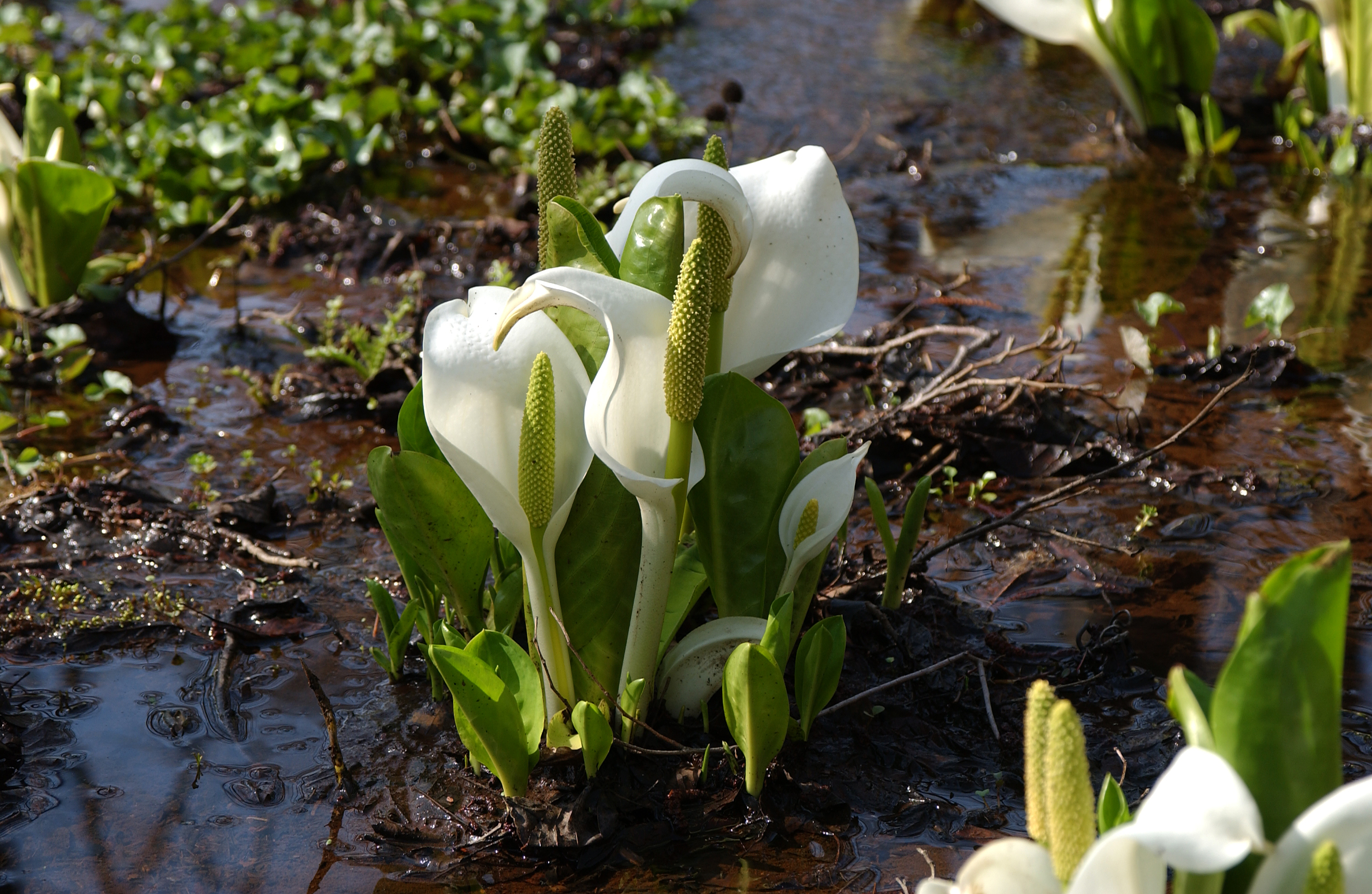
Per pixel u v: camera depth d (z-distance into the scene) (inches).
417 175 322.3
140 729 119.8
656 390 94.7
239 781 112.2
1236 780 56.0
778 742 104.2
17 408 194.9
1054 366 211.5
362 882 100.0
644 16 474.0
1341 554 63.1
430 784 111.4
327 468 178.4
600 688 108.1
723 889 99.1
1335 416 194.9
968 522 163.9
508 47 357.4
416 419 117.3
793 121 370.6
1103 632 133.6
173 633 136.9
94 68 347.3
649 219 99.7
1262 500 168.6
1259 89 386.3
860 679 126.7
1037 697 69.8
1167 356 218.1
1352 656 132.1
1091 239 282.7
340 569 151.6
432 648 93.8
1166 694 126.3
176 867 101.5
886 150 348.5
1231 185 323.0
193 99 362.3
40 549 154.3
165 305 228.5
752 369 115.6
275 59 374.3
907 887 99.1
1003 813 108.9
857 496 170.4
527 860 102.3
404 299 238.8
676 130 344.2
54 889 99.0
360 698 124.7
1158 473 175.5
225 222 241.3
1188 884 65.8
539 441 91.0
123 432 187.5
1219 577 149.6
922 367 204.7
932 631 136.5
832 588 137.7
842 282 113.4
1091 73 437.4
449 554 112.0
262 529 160.2
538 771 107.7
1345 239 282.7
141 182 293.9
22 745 116.5
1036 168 337.1
